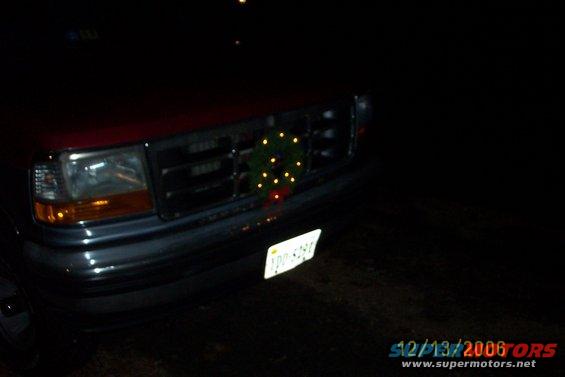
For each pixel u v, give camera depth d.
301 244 2.66
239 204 2.40
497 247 3.65
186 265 2.22
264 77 2.78
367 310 3.08
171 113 2.22
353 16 7.00
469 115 5.59
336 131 2.80
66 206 2.05
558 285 3.23
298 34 7.21
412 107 5.87
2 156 2.25
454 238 3.81
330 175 2.77
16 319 2.66
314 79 2.80
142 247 2.13
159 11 3.64
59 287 2.09
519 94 5.66
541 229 3.75
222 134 2.30
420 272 3.44
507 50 5.71
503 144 5.05
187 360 2.74
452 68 6.12
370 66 6.49
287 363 2.69
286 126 2.53
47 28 3.14
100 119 2.16
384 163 3.12
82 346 2.50
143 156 2.12
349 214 2.88
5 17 3.00
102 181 2.08
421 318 2.99
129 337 2.93
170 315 2.28
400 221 4.10
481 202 4.18
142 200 2.14
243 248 2.38
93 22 3.33
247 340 2.87
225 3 3.96
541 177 4.46
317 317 3.04
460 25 6.00
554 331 2.84
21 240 2.22
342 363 2.67
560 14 5.29
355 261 3.61
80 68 2.97
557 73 5.42
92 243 2.08
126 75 2.82
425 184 4.59
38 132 2.12
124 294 2.12
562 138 4.98
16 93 2.64
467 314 3.01
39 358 2.52
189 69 2.92
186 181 2.23
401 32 6.54
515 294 3.16
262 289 3.33
